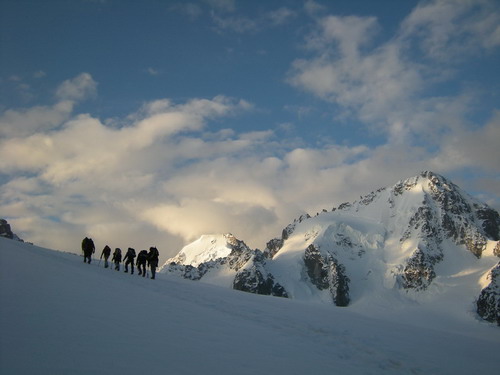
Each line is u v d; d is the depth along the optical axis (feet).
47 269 89.45
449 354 78.74
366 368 58.85
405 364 65.00
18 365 36.70
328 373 51.70
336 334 77.87
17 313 51.21
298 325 80.48
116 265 145.28
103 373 37.93
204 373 42.39
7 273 75.41
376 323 103.60
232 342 56.18
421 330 106.32
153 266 135.85
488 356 84.02
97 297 69.31
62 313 54.54
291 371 48.93
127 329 52.54
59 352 41.04
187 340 52.70
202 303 88.69
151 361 42.83
